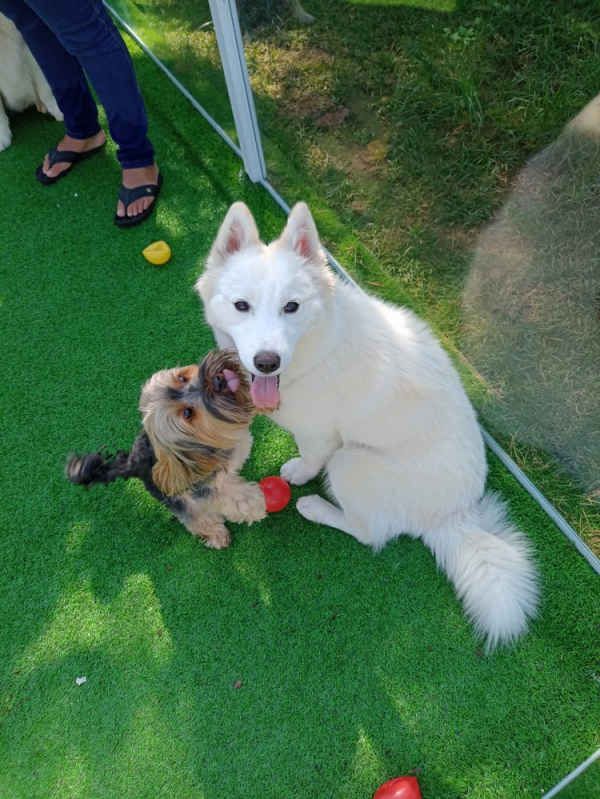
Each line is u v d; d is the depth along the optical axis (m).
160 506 1.33
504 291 1.43
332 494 1.30
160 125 1.92
